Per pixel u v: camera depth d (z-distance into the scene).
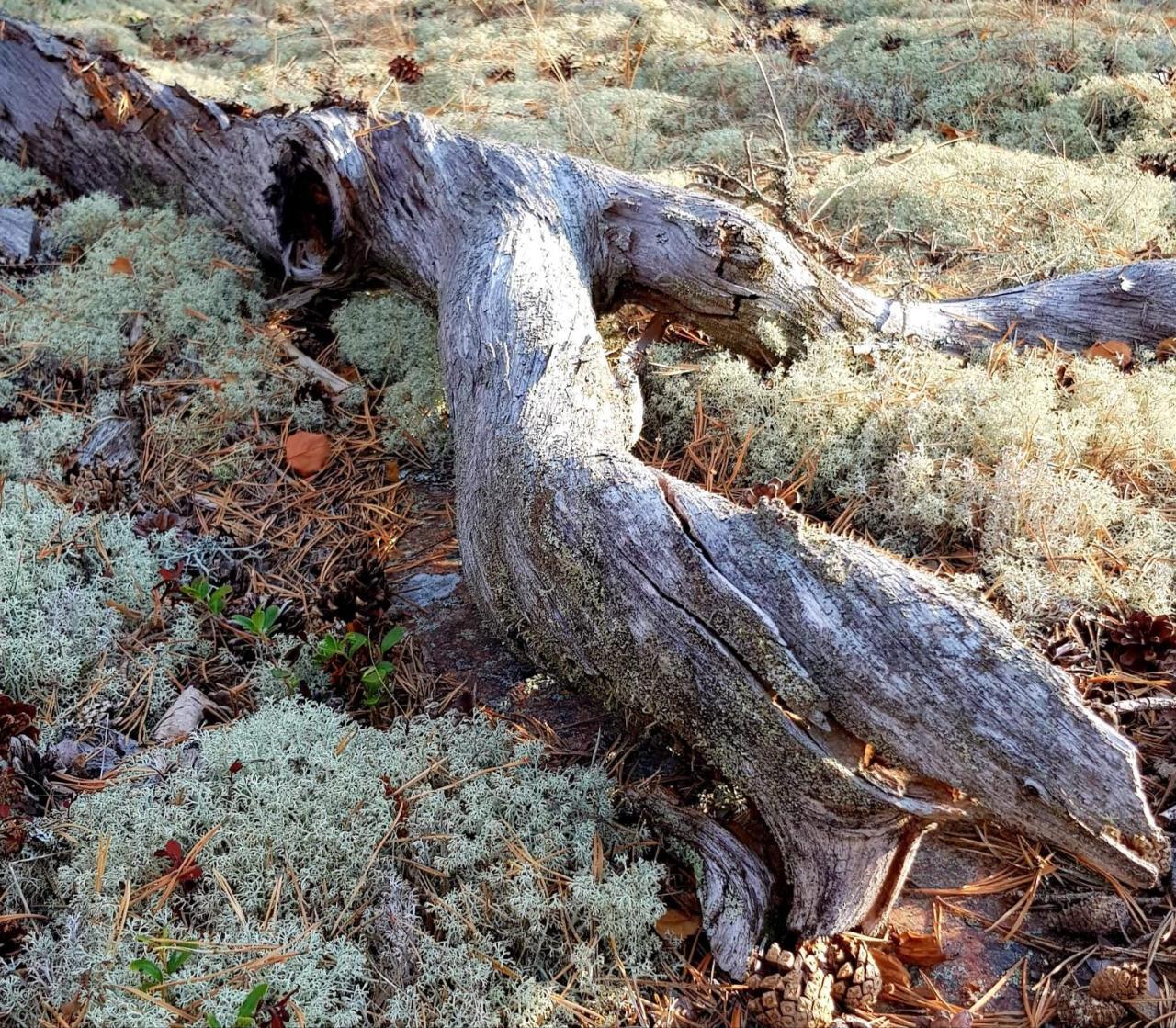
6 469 3.48
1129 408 3.29
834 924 2.12
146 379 4.00
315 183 4.29
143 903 2.16
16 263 4.43
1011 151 5.68
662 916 2.19
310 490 3.63
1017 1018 2.03
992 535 2.96
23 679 2.73
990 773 1.97
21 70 5.08
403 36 8.65
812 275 3.64
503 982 2.05
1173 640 2.63
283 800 2.28
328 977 1.99
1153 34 6.98
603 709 2.70
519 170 3.87
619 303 3.92
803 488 3.25
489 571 2.65
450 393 3.19
